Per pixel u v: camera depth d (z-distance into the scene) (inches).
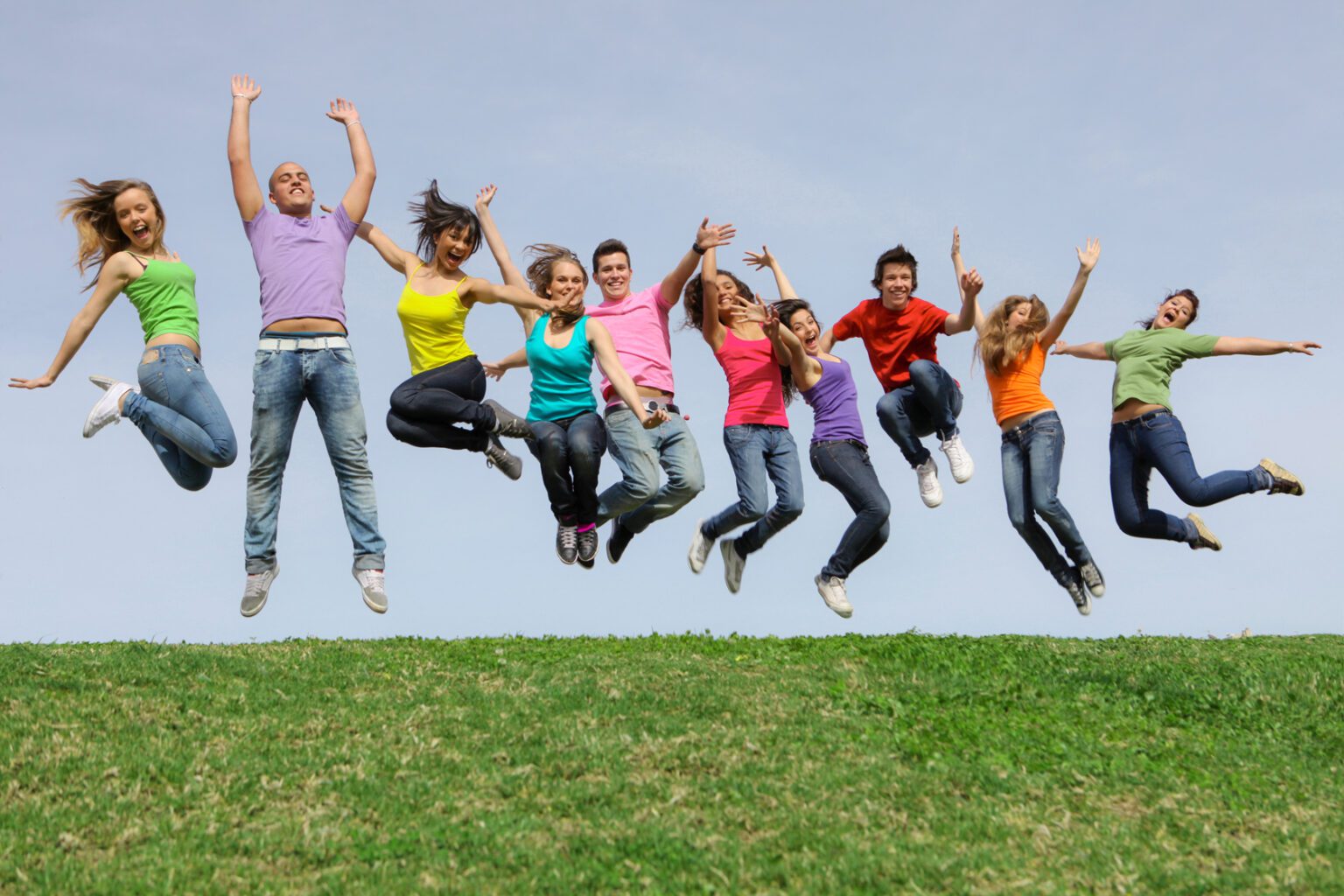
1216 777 310.7
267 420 340.8
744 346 414.6
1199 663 417.7
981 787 294.2
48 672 345.1
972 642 443.2
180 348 350.6
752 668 385.1
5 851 243.6
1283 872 251.9
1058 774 303.6
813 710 340.8
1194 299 441.1
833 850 253.9
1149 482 438.0
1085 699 366.0
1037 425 414.0
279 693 341.7
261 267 344.5
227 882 235.6
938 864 246.8
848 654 406.3
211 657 372.2
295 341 339.9
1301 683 391.9
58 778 277.0
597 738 309.4
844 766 300.0
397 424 355.6
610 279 395.2
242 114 350.6
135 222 353.4
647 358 383.9
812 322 427.2
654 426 341.4
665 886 237.6
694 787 284.7
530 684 355.9
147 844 250.8
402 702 337.4
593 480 360.2
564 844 255.0
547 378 368.8
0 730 298.7
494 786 282.5
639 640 439.2
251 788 277.9
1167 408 427.2
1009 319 416.2
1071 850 260.8
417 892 232.1
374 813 267.1
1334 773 323.3
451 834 256.4
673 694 348.5
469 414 353.1
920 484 447.5
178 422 345.4
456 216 362.3
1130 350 437.1
